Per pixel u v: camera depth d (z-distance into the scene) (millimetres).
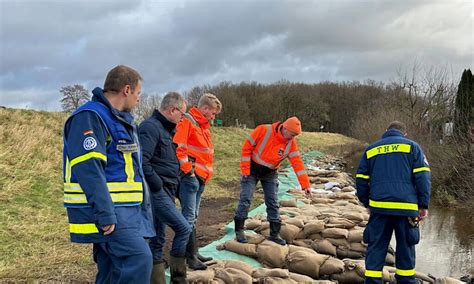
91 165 2865
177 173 4324
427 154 14000
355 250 6020
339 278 5195
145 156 3949
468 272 6098
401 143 4684
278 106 57469
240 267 4949
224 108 48344
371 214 4781
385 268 5266
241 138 24859
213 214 8656
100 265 3207
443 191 11945
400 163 4609
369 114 32812
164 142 4168
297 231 6254
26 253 5434
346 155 27172
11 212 6996
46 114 13906
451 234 8383
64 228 6633
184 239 4281
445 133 15539
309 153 25688
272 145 5758
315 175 13664
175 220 4160
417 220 4535
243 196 5863
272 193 5957
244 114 49281
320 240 6156
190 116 4930
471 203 10875
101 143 2982
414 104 22531
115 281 3082
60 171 10234
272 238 5938
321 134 43875
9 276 4660
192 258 4898
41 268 4953
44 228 6492
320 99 62000
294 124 5605
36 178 9141
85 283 4609
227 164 17406
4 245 5594
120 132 3133
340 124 63219
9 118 12227
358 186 4910
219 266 5020
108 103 3125
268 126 5828
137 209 3195
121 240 3002
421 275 5207
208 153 5082
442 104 21500
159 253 4336
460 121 14906
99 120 3010
